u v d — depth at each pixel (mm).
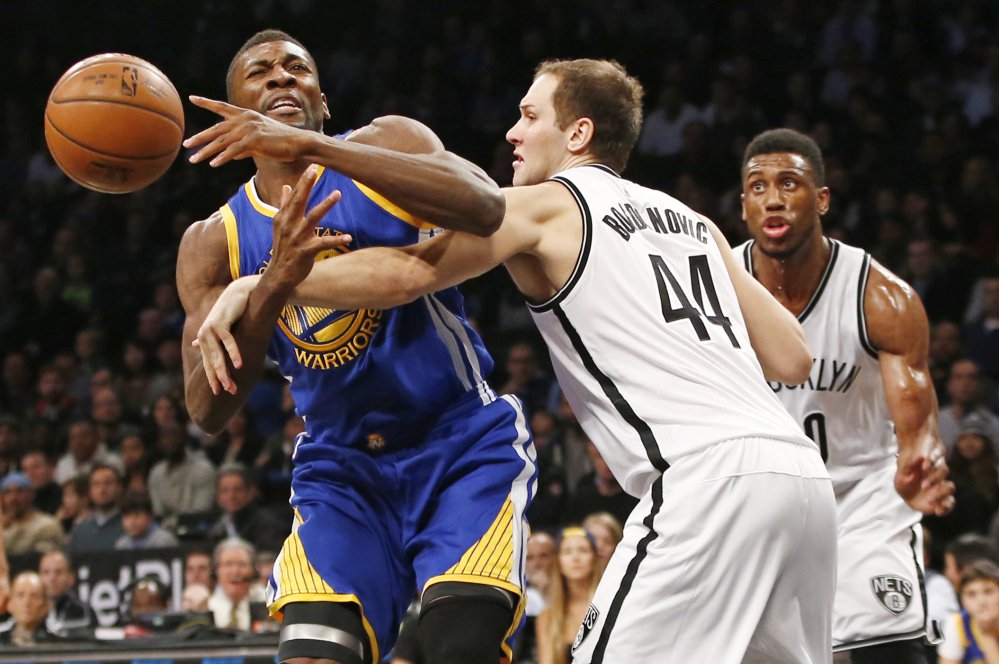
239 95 3258
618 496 7664
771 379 3537
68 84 3047
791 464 3004
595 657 2979
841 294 4254
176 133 3133
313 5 15609
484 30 14516
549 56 13992
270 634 4996
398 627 3219
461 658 2877
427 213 2869
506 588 3006
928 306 9859
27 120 15211
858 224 10867
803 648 3070
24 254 13578
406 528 3182
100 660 4793
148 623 5664
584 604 6148
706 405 3020
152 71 3117
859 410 4324
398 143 3111
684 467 2984
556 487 8250
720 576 2922
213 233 3236
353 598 3035
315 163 2830
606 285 3092
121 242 13336
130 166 3066
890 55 13039
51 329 12492
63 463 9852
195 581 7074
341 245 3006
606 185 3219
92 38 15945
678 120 12586
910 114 12328
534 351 10727
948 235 10711
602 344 3094
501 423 3229
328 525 3143
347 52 14922
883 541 4250
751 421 3021
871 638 4188
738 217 10828
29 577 6246
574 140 3396
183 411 10188
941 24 13133
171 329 12062
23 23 16141
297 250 2818
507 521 3102
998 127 11641
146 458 9516
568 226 3111
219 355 2898
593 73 3410
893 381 4164
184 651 4793
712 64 13648
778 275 4285
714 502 2936
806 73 12984
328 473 3225
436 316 3195
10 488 8438
